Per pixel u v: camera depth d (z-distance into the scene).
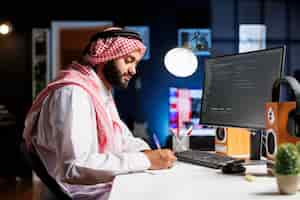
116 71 1.85
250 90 1.76
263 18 5.78
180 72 4.00
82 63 1.88
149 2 5.91
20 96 6.04
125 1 5.95
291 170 1.10
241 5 5.77
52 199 1.55
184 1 5.87
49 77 6.06
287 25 5.78
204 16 5.86
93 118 1.68
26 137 1.78
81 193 1.72
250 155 1.79
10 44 6.03
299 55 5.77
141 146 2.06
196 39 5.85
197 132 5.38
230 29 5.78
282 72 1.59
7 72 6.04
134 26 5.94
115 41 1.83
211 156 1.81
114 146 1.79
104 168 1.51
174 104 5.88
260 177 1.39
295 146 1.15
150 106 5.92
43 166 1.56
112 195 1.15
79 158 1.55
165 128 5.89
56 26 6.04
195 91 5.86
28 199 4.43
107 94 1.89
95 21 5.99
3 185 5.20
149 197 1.12
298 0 5.78
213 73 2.03
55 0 6.00
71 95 1.63
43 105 1.69
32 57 6.04
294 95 1.34
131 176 1.46
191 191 1.19
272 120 1.38
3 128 5.81
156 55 5.91
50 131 1.65
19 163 5.76
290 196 1.09
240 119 1.80
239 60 1.84
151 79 5.92
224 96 1.92
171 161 1.60
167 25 5.90
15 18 6.00
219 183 1.30
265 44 5.79
